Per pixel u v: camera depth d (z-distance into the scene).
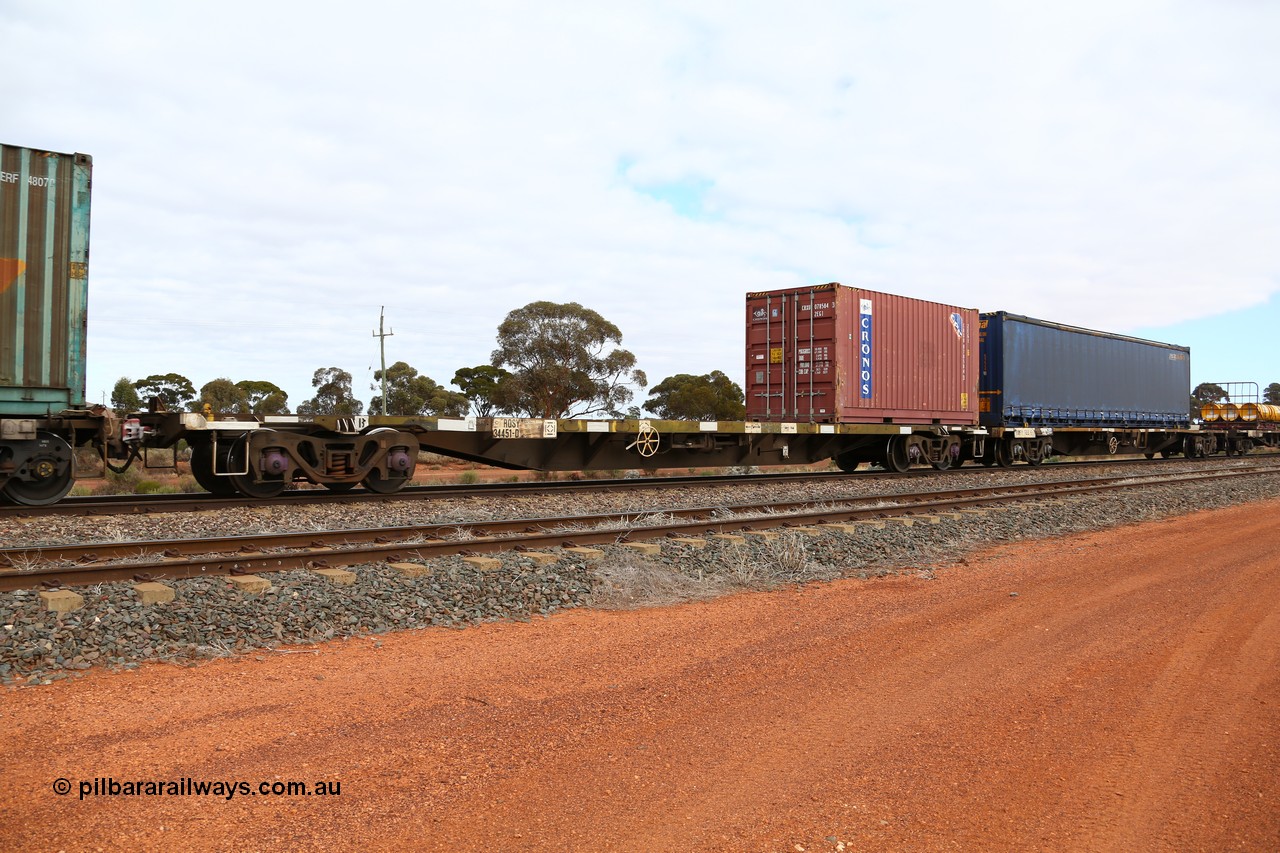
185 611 5.88
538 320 45.97
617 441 16.47
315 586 6.70
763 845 3.17
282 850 3.10
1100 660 5.63
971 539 11.09
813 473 20.19
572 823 3.33
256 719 4.36
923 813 3.45
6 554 7.23
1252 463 31.61
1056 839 3.25
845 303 19.30
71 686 4.79
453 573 7.38
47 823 3.25
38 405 10.35
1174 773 3.86
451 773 3.77
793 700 4.80
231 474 11.63
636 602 7.34
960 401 22.64
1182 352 36.38
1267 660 5.63
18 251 10.10
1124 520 13.53
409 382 51.66
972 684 5.12
